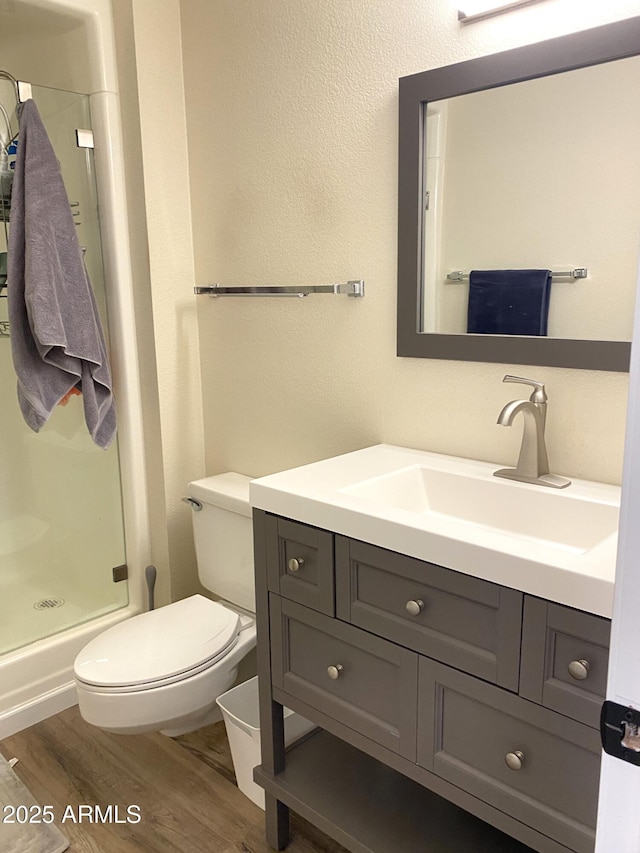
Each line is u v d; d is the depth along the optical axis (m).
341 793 1.58
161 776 1.91
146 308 2.23
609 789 0.68
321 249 1.92
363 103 1.74
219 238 2.20
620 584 0.64
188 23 2.12
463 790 1.26
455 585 1.19
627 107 1.33
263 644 1.60
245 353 2.20
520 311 1.54
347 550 1.35
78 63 2.17
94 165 2.21
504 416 1.40
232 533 2.07
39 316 1.88
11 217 1.92
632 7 1.30
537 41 1.42
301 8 1.82
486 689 1.19
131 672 1.71
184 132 2.21
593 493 1.41
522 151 1.48
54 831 1.70
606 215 1.39
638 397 0.60
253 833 1.71
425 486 1.63
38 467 2.51
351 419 1.94
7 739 2.08
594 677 1.04
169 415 2.31
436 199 1.63
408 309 1.72
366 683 1.39
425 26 1.59
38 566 2.57
